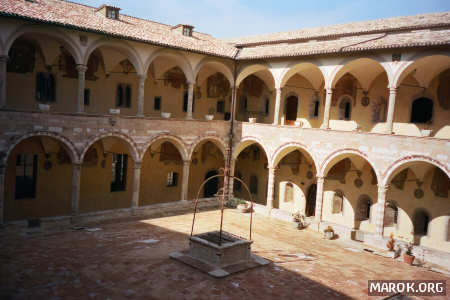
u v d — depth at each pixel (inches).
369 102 1108.5
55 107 1042.1
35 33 843.4
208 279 618.2
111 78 1141.1
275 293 595.2
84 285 566.9
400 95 1042.7
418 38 872.9
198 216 1064.8
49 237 792.3
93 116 927.0
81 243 759.7
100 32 898.1
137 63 998.4
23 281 566.3
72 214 925.2
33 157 1042.7
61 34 864.9
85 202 1146.7
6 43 792.9
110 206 1203.9
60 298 522.9
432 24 901.8
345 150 968.9
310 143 1037.8
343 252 861.2
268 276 660.1
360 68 1038.4
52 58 995.9
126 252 717.9
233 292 582.6
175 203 1110.4
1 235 788.0
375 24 1059.9
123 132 983.6
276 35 1269.7
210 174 1450.5
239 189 1472.7
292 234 971.3
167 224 957.8
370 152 924.0
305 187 1257.4
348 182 1151.6
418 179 996.6
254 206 1175.6
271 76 1275.8
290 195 1307.8
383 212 913.5
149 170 1279.5
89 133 925.2
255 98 1379.2
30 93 994.7
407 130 1034.1
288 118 1298.0
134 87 1194.0
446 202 961.5
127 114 1187.9
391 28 966.4
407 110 1032.8
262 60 1146.0
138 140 1014.4
